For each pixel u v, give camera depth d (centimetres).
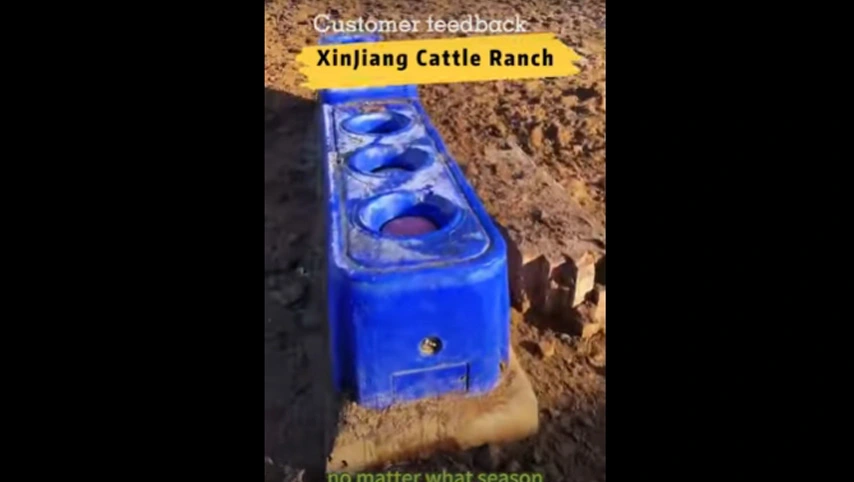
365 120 294
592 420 240
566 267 258
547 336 262
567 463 229
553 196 291
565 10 341
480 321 227
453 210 244
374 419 231
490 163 309
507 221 276
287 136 324
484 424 234
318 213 296
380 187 254
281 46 340
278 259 286
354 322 221
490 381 236
